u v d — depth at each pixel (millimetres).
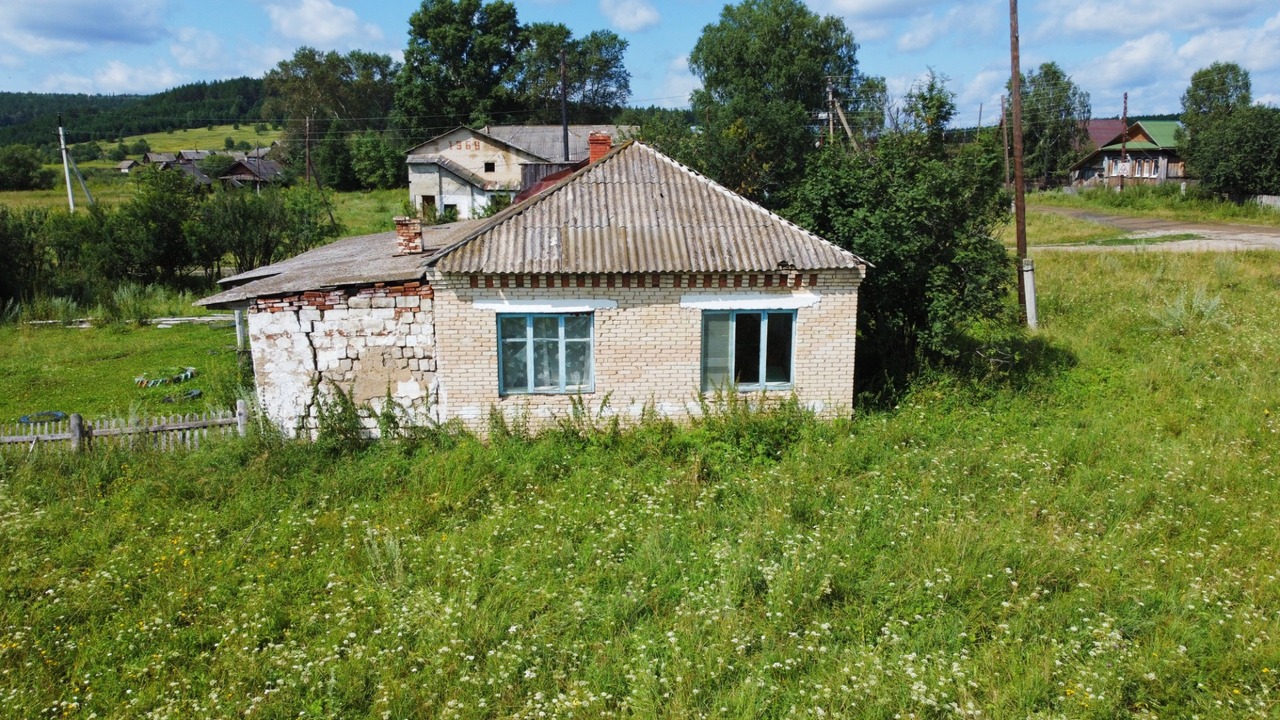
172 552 9406
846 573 8617
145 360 20906
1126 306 20984
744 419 12422
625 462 11977
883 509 10211
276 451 11898
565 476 11602
